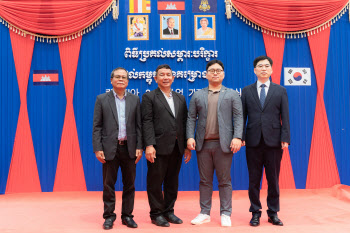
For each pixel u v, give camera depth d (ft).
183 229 7.33
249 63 12.33
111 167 7.56
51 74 12.00
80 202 10.46
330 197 10.96
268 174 7.85
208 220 8.00
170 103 8.03
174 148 7.93
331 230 7.20
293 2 12.21
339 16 12.44
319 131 12.25
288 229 7.30
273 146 7.68
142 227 7.57
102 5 12.09
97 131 7.57
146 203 10.32
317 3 12.25
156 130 7.76
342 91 12.42
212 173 8.05
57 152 11.87
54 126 11.93
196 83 12.21
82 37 12.14
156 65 12.21
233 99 7.84
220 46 12.33
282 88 7.99
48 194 11.39
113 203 7.66
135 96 7.99
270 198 7.91
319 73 12.36
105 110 7.59
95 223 8.01
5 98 11.85
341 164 12.26
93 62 12.10
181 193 11.56
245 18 12.39
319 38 12.41
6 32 11.94
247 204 10.14
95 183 11.87
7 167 11.71
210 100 7.94
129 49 12.14
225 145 7.68
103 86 12.08
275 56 12.32
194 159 12.02
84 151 11.91
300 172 12.15
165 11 12.28
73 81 11.98
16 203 10.32
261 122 7.77
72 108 11.94
